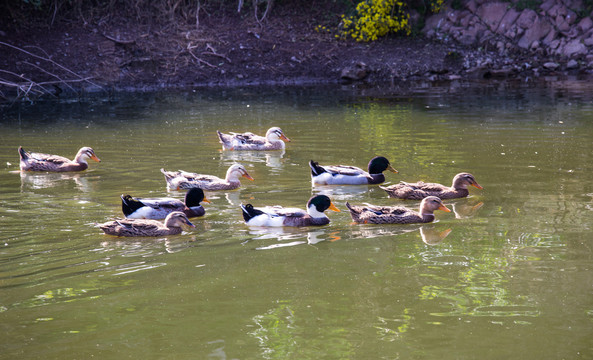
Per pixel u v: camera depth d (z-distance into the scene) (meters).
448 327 7.45
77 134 20.05
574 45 34.84
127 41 33.09
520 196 12.99
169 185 13.93
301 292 8.41
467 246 10.17
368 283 8.70
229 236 10.82
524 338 7.18
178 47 34.06
